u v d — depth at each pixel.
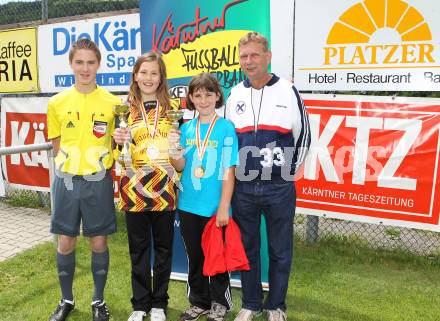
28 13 5.95
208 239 2.81
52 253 4.17
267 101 2.75
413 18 3.65
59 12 5.72
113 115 2.83
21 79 5.51
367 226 5.07
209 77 2.80
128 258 4.04
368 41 3.81
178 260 3.68
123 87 4.88
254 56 2.66
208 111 2.83
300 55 4.01
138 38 4.69
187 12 3.51
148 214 2.90
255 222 2.91
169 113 2.69
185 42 3.56
